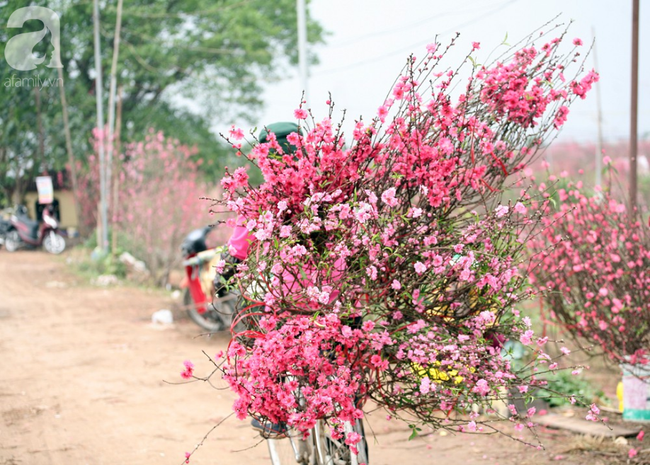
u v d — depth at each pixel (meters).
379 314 2.74
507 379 2.79
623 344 4.94
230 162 23.55
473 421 2.82
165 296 11.40
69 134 20.16
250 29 24.17
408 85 2.72
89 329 8.56
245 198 2.69
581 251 4.96
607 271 4.89
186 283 8.41
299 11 11.88
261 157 2.63
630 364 4.91
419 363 2.72
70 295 11.47
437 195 2.65
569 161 27.55
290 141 2.69
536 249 5.03
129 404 5.42
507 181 3.01
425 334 2.73
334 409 2.64
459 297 2.80
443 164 2.69
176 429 4.85
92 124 21.80
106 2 21.38
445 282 2.74
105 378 6.20
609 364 6.35
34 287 12.40
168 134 23.59
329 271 2.62
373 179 2.75
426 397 2.77
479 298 2.76
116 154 15.59
